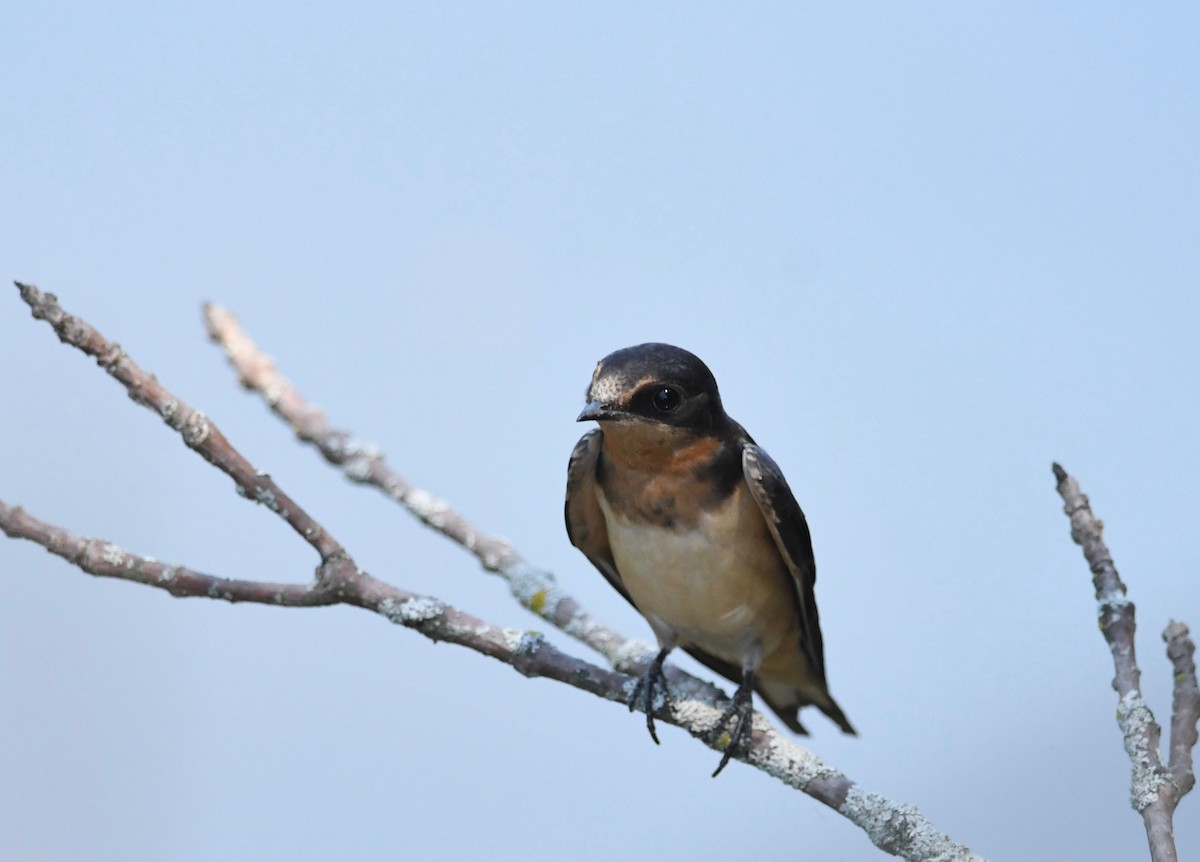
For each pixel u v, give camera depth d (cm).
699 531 1058
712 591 1077
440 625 893
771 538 1075
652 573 1082
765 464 1055
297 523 860
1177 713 821
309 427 973
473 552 982
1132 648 848
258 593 844
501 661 927
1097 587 873
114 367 816
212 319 958
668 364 1042
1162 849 755
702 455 1051
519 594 984
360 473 961
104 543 819
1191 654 844
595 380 1050
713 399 1070
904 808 875
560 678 958
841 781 912
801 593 1081
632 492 1063
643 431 1030
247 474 845
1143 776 789
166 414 832
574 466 1093
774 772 945
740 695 979
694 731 973
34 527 808
